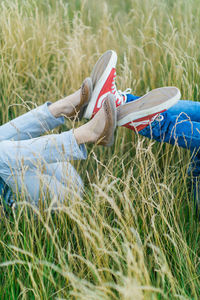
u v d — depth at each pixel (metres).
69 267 1.48
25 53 2.79
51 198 1.65
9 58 2.74
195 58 2.57
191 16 3.31
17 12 2.92
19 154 1.56
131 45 2.85
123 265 1.43
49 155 1.58
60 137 1.57
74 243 1.65
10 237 1.54
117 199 1.80
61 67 2.68
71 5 3.85
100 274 1.44
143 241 1.63
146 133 1.75
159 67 2.69
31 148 1.56
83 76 2.62
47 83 2.67
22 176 1.51
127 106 1.68
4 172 1.60
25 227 1.61
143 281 1.27
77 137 1.58
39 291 1.38
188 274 1.47
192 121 1.73
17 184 1.57
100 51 2.97
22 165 1.51
